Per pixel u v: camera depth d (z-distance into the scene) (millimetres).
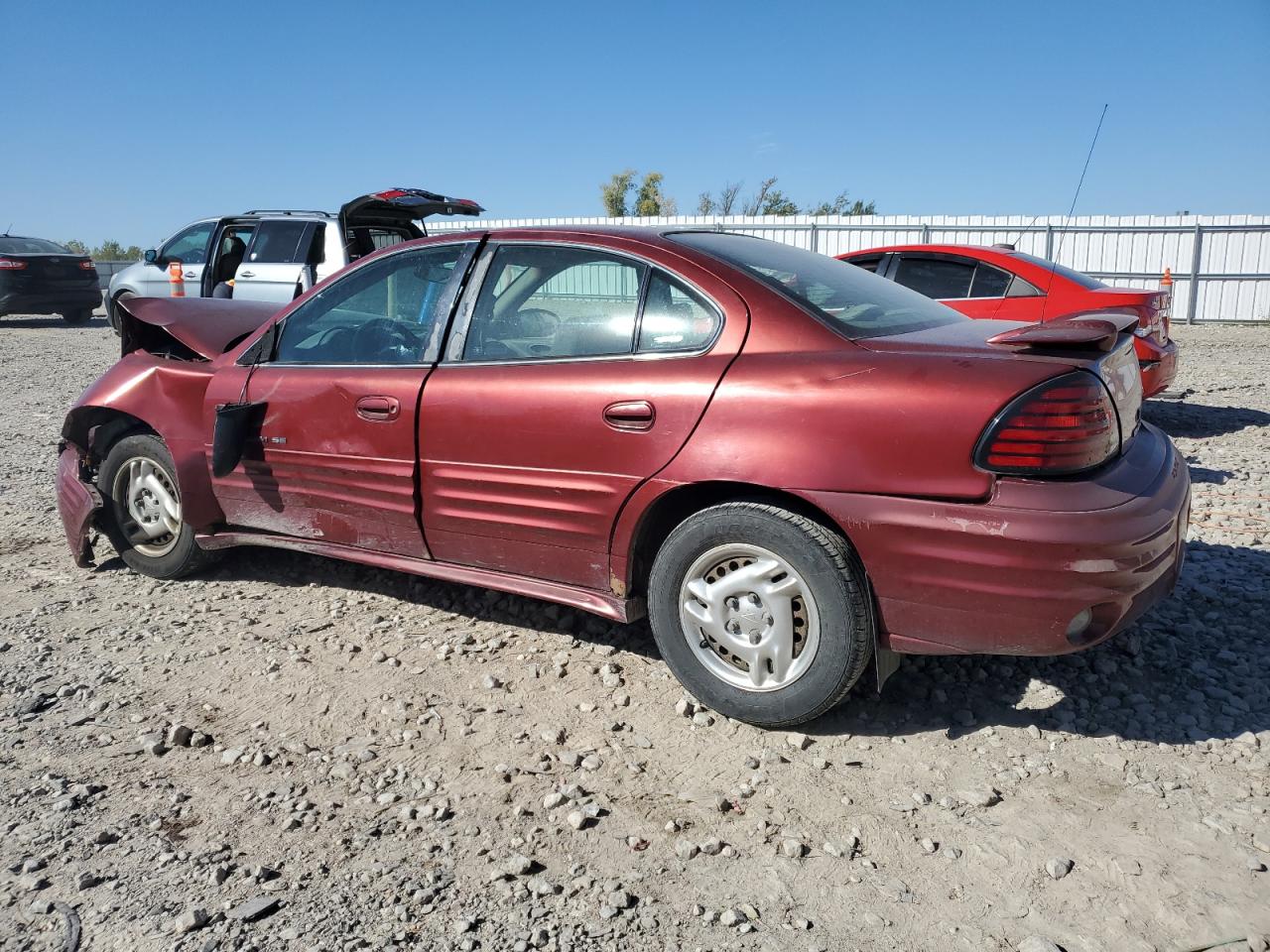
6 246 18422
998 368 2734
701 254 3332
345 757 3045
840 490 2834
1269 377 11211
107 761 3051
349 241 10164
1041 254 19359
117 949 2232
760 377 2994
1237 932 2197
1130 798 2711
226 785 2902
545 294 3533
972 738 3049
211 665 3723
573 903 2355
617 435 3201
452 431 3570
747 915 2299
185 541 4578
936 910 2307
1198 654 3570
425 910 2340
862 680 3428
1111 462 2807
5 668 3719
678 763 2973
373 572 4711
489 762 3002
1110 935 2205
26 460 7531
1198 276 18531
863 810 2703
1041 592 2633
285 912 2338
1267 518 5246
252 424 4141
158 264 12664
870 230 20297
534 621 4059
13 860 2559
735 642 3088
